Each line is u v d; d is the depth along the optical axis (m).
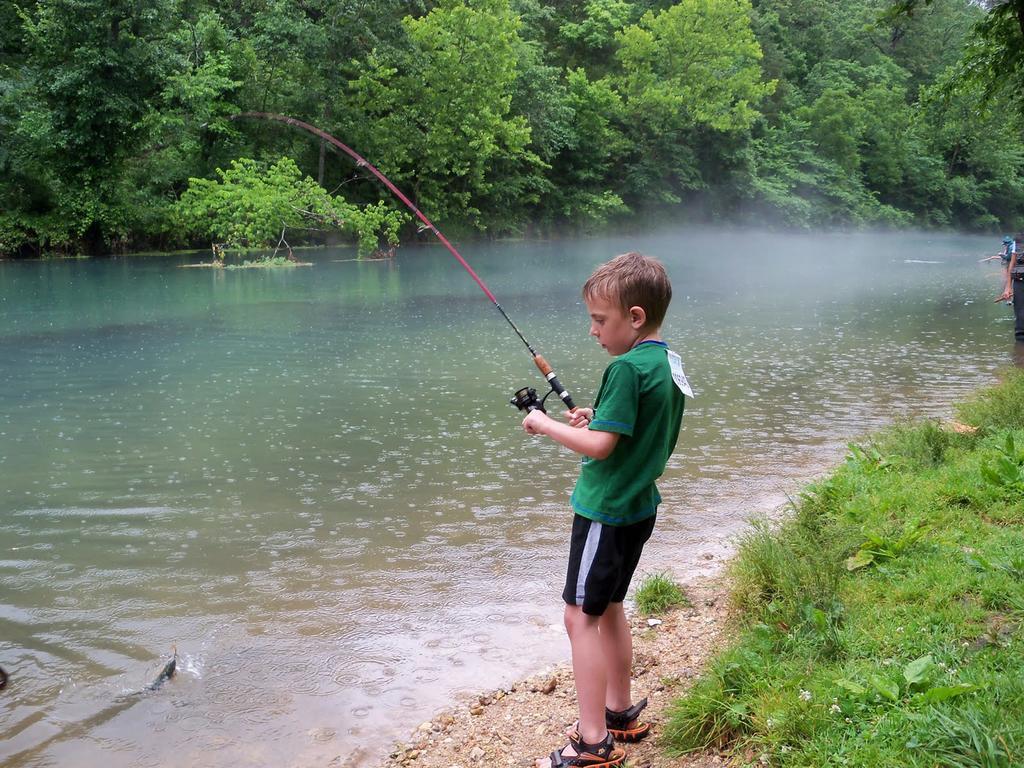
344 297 17.92
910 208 58.84
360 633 3.74
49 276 21.52
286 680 3.36
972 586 3.35
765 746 2.55
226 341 12.26
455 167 34.50
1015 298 12.16
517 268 25.70
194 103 28.50
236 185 27.48
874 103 55.91
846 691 2.67
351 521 5.13
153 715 3.12
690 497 5.61
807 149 52.66
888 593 3.40
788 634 3.17
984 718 2.36
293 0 31.00
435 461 6.42
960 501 4.52
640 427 2.57
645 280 2.62
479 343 12.17
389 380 9.55
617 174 44.34
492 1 34.28
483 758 2.83
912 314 15.97
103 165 27.31
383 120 33.16
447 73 33.62
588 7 44.53
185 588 4.20
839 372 10.13
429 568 4.44
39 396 8.68
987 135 59.19
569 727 2.98
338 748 2.92
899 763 2.29
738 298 18.80
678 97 41.78
